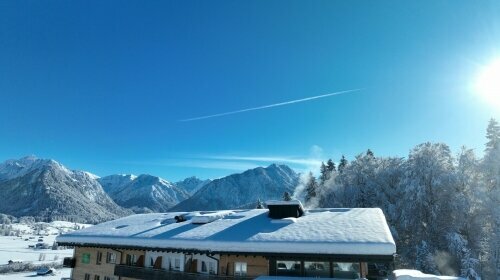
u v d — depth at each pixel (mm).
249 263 19312
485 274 36219
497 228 35281
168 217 29734
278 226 20062
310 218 21375
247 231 19750
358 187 50844
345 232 17484
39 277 78000
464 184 40500
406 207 41625
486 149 43438
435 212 40031
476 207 38938
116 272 25109
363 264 17094
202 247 19078
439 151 42906
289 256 17078
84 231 28312
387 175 49875
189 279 20797
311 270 17906
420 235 40250
